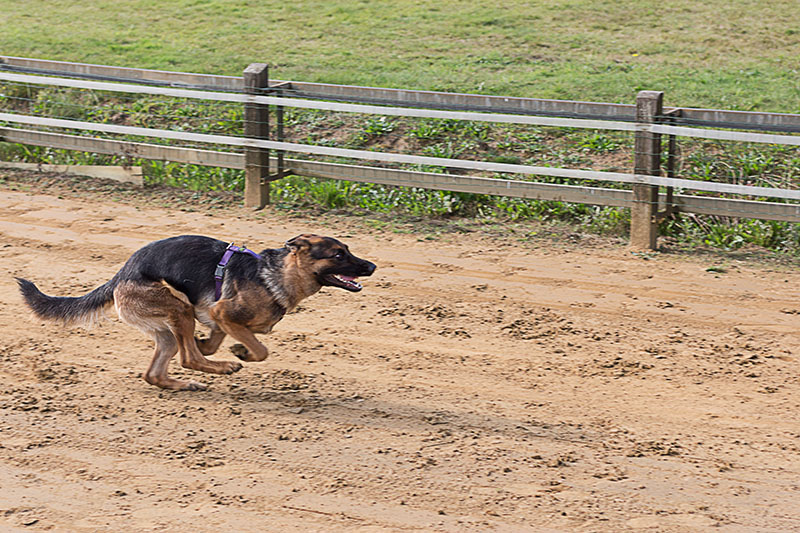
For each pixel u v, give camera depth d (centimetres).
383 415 712
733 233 1174
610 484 603
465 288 1019
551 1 2191
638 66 1764
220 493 588
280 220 1273
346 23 2133
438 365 817
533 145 1429
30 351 842
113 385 768
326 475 612
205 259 707
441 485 599
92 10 2345
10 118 1519
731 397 748
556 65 1791
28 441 661
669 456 646
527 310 952
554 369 808
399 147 1473
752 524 554
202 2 2359
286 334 889
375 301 981
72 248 1153
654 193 1139
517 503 577
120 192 1416
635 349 852
